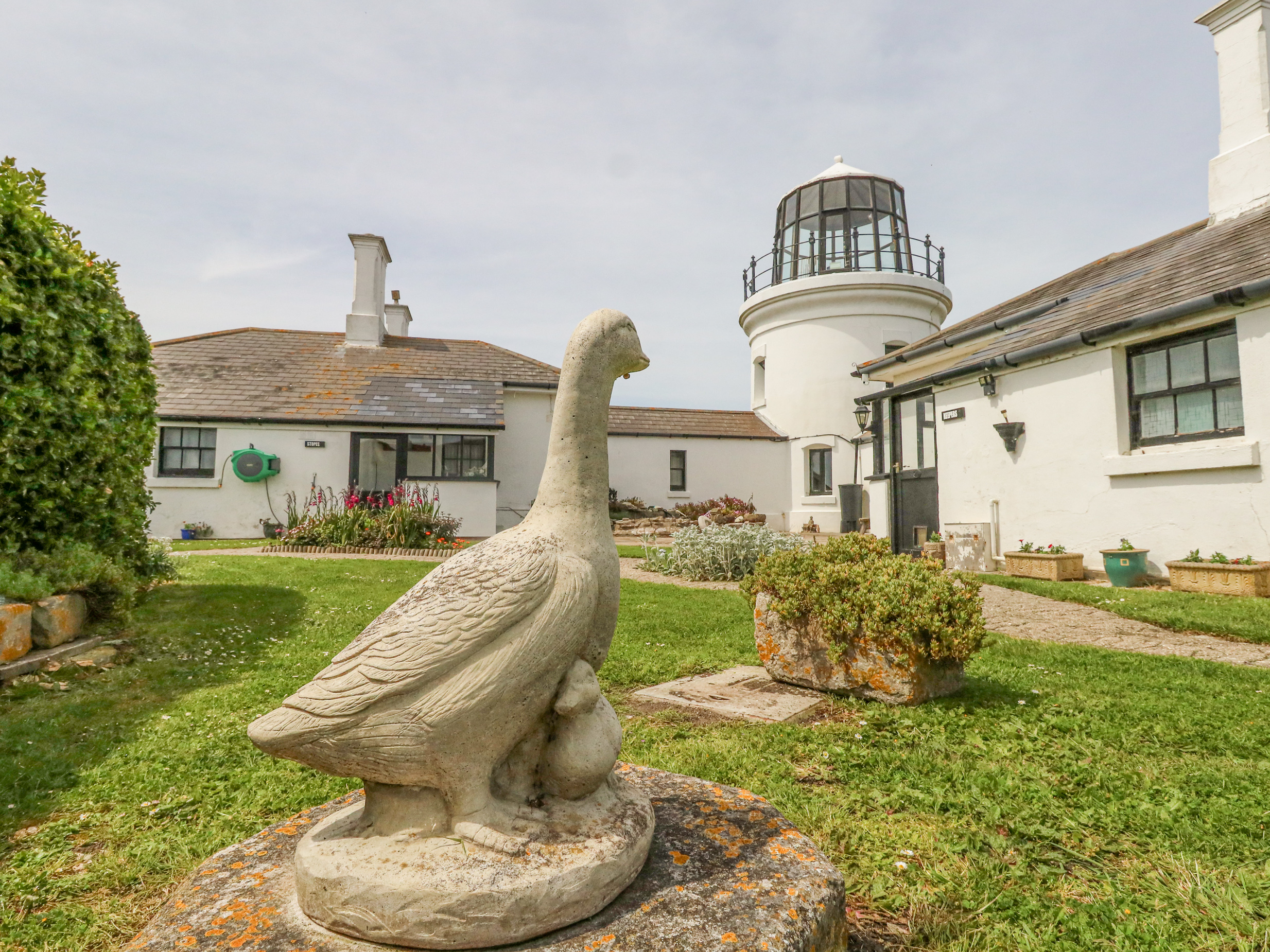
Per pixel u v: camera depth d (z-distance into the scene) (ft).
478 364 77.36
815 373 77.25
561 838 7.02
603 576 7.80
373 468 73.26
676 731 14.94
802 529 76.43
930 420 46.34
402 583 34.12
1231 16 38.52
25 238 19.98
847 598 16.88
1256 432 28.63
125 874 9.53
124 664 19.07
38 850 10.12
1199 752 13.07
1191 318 30.48
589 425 8.07
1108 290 38.73
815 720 15.78
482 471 73.77
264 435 64.08
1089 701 15.92
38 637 18.90
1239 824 10.34
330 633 23.27
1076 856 9.89
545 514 7.87
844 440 75.61
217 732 14.44
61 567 20.33
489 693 6.70
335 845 7.02
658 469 80.59
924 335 77.05
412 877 6.40
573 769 7.39
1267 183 36.83
